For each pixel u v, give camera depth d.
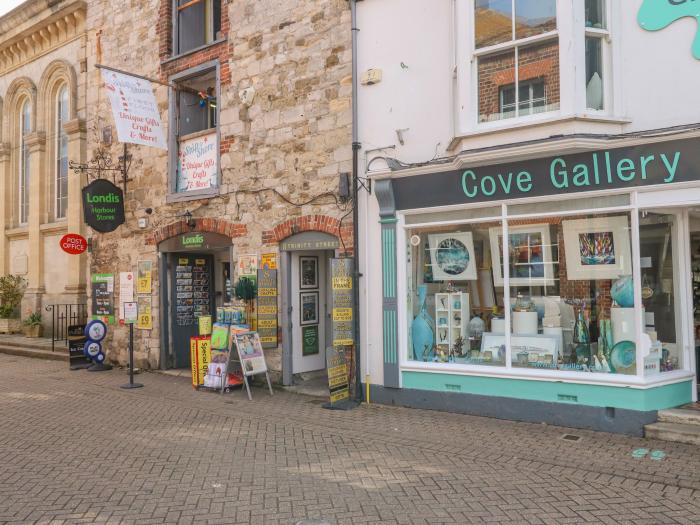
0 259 17.89
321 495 5.01
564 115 6.69
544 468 5.59
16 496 5.11
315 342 10.25
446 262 8.16
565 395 7.02
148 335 11.81
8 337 16.20
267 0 10.06
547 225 7.40
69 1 14.85
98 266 12.98
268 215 9.86
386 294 8.34
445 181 7.84
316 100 9.34
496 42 7.30
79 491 5.20
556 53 6.89
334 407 8.22
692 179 6.27
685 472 5.35
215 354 9.68
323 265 10.46
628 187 6.66
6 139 17.81
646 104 6.63
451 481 5.29
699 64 6.33
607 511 4.59
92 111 13.32
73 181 15.12
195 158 11.30
